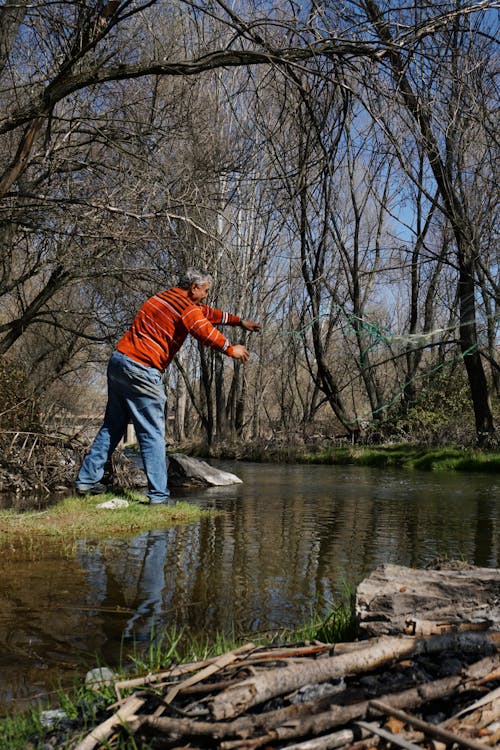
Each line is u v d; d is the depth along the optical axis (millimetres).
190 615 3680
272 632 3338
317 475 13422
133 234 9008
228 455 21172
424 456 15773
